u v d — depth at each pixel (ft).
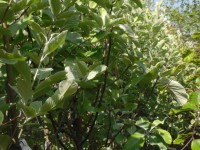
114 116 8.48
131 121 8.07
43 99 6.83
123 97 8.64
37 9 6.02
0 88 7.03
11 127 5.81
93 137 9.25
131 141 7.31
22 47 7.25
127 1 10.02
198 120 7.28
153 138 7.54
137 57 7.95
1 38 6.06
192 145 6.66
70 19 6.90
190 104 6.88
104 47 7.91
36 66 7.00
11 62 4.42
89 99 7.92
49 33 6.50
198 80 8.05
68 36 7.22
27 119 4.37
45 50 4.77
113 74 9.63
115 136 8.28
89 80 6.37
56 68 7.51
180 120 12.71
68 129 9.27
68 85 4.28
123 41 7.47
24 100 4.30
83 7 7.55
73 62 7.00
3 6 5.24
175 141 7.20
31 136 8.73
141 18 11.94
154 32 11.76
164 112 11.84
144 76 8.21
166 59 12.32
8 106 5.32
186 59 8.47
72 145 10.25
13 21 6.08
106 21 7.09
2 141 4.54
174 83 8.34
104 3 7.17
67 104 7.25
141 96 9.70
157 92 10.48
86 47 8.39
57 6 6.31
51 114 7.58
